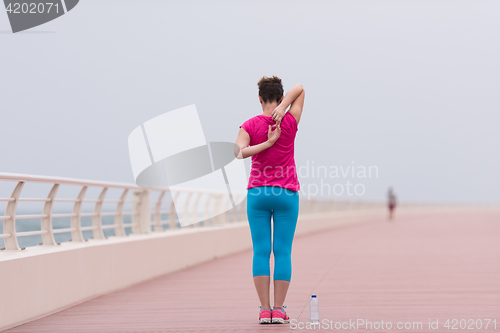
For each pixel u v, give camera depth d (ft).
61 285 34.83
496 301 34.19
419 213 291.79
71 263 36.24
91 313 32.89
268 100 28.04
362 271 51.26
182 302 36.47
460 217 220.64
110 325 28.81
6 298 28.84
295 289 40.88
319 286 42.27
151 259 49.93
